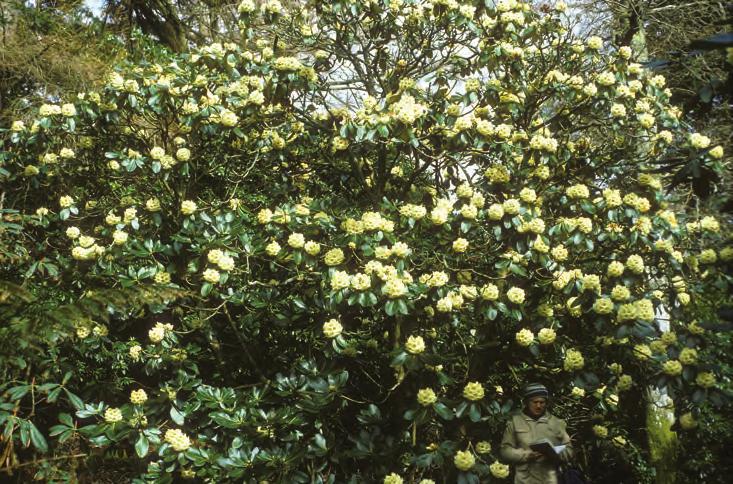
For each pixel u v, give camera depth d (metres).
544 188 4.95
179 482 4.28
